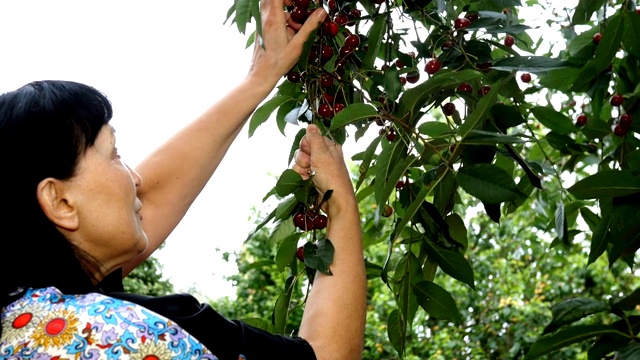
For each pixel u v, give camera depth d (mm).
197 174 1620
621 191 1751
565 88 2219
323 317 1312
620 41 1990
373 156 1879
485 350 7406
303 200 1562
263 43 1592
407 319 1902
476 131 1586
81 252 1210
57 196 1190
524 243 7316
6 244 1166
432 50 1819
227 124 1649
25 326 1100
